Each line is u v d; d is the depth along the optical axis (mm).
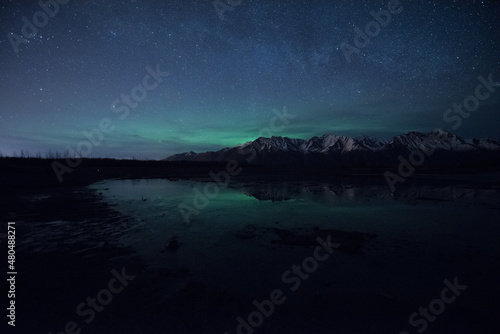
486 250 6488
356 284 4664
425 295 4273
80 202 14312
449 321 3561
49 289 4484
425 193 18344
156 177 36781
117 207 12898
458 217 10422
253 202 14492
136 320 3600
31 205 13211
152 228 8820
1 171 27500
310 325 3482
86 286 4605
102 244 7074
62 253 6348
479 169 53844
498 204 13523
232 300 4121
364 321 3566
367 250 6516
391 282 4742
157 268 5410
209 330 3383
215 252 6410
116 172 43688
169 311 3812
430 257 6004
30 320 3604
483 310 3820
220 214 11164
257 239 7531
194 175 42156
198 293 4348
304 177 37750
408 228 8703
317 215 10875
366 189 21172
